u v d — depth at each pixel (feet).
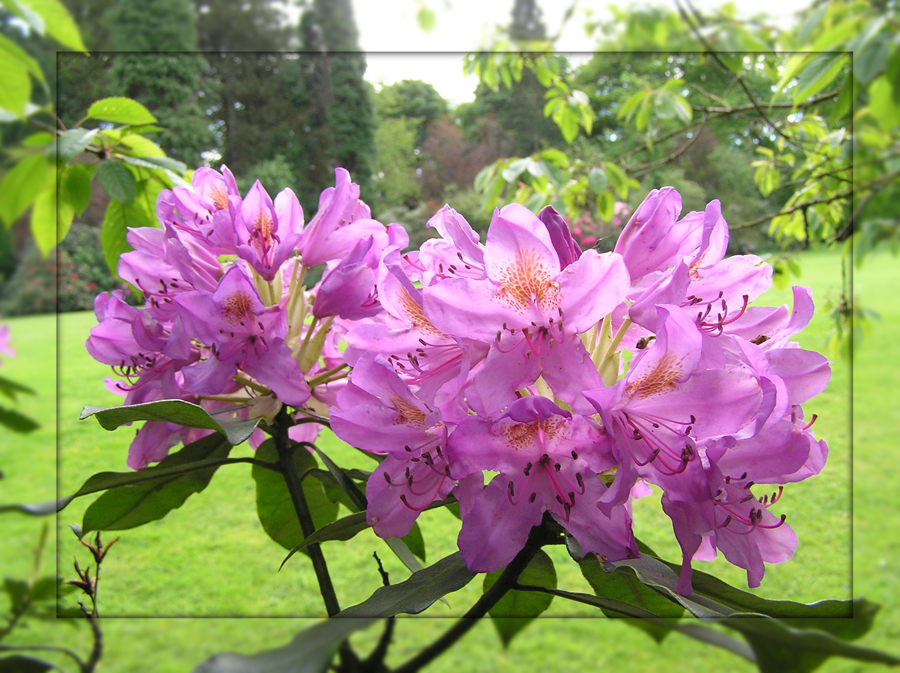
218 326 0.94
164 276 1.10
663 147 8.07
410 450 0.80
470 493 0.76
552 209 0.87
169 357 1.01
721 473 0.72
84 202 1.34
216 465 1.04
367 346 0.88
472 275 0.86
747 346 0.78
